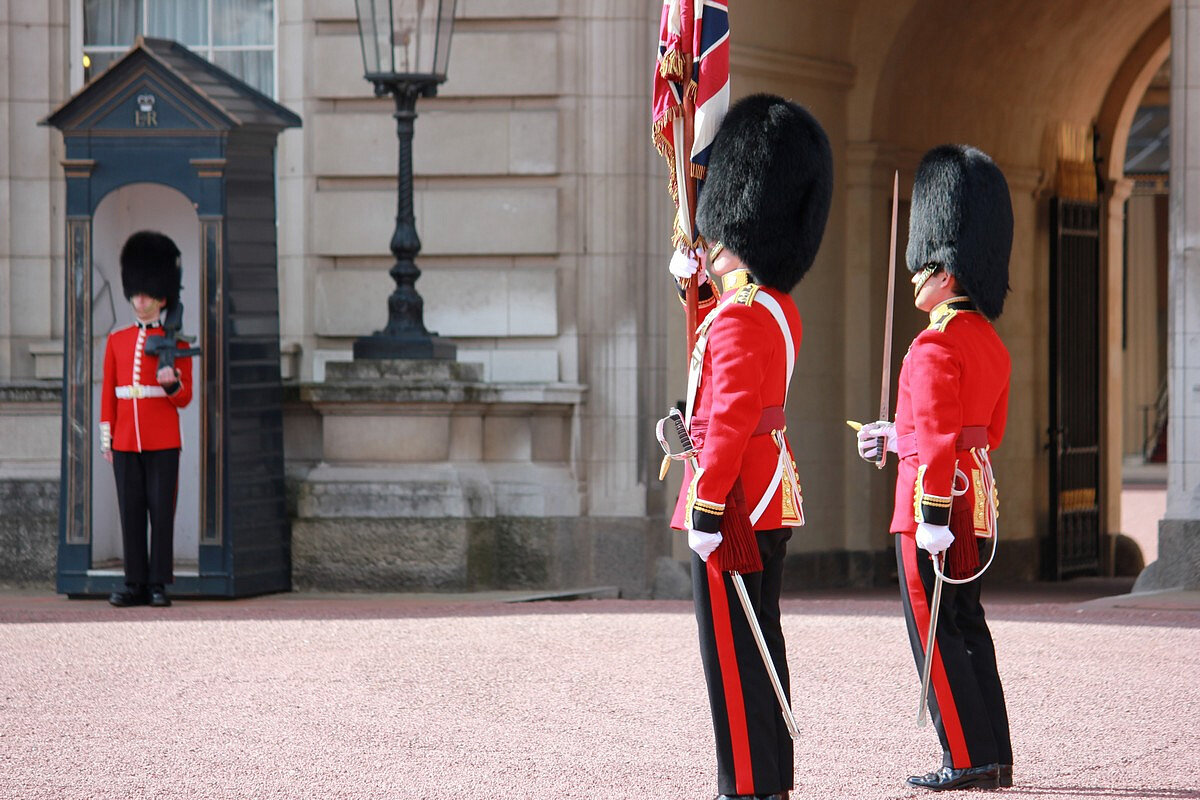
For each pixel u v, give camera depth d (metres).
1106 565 43.94
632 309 29.59
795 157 13.40
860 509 35.22
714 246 13.54
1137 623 23.44
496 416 29.38
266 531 27.31
